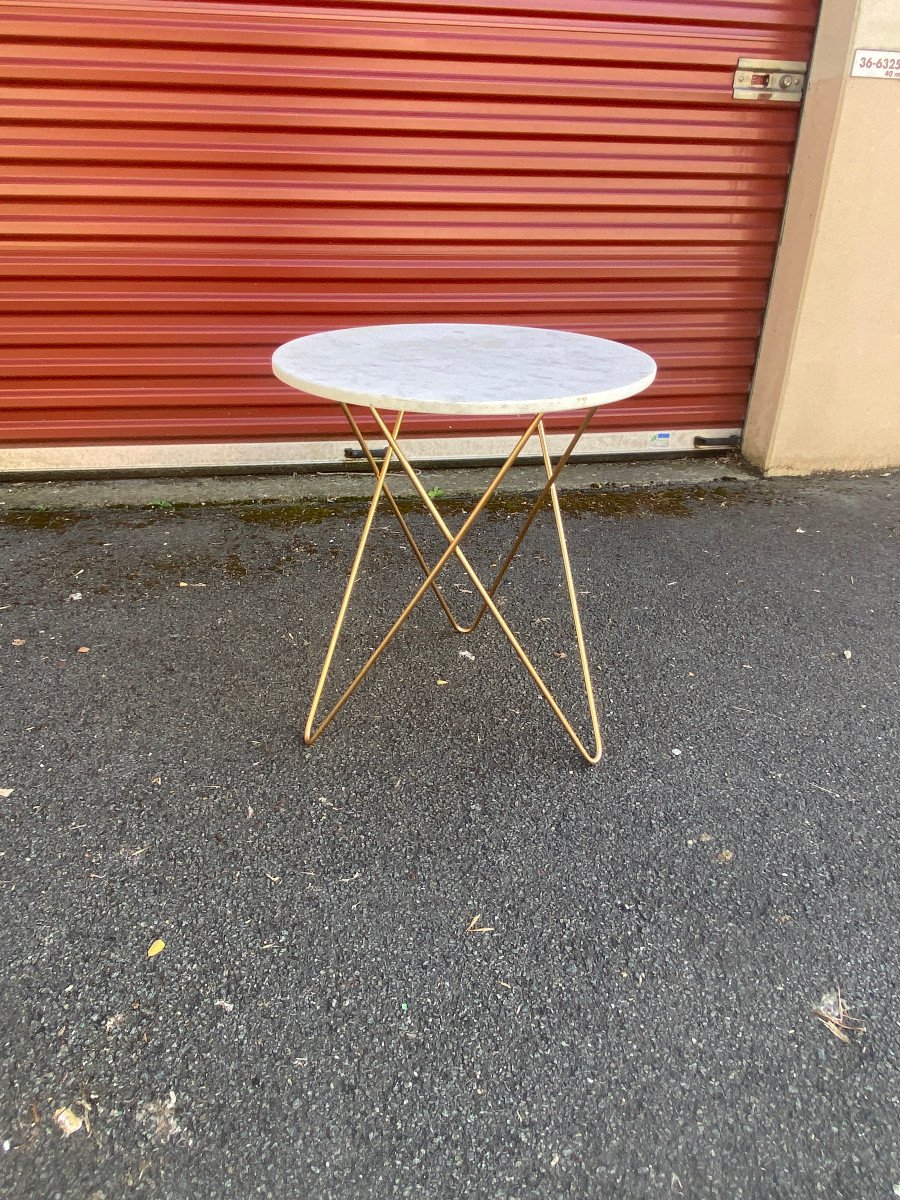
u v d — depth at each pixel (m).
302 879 1.63
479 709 2.22
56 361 3.56
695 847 1.75
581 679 2.38
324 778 1.93
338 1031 1.34
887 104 3.44
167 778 1.91
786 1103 1.26
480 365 1.84
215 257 3.51
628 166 3.67
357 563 1.97
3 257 3.35
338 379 1.66
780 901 1.62
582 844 1.75
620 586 2.99
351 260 3.63
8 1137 1.17
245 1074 1.27
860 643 2.63
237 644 2.52
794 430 4.07
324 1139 1.18
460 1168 1.15
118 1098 1.23
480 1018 1.37
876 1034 1.37
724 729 2.16
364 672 2.04
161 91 3.21
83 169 3.27
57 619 2.64
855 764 2.04
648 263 3.88
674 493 3.93
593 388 1.61
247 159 3.36
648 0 3.39
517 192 3.63
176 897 1.58
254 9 3.15
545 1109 1.23
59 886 1.60
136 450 3.81
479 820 1.80
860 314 3.86
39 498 3.63
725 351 4.15
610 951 1.50
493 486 1.86
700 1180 1.15
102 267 3.44
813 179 3.61
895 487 4.05
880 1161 1.18
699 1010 1.40
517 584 2.98
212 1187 1.12
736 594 2.95
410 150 3.48
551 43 3.39
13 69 3.08
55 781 1.89
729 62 3.55
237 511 3.57
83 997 1.38
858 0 3.24
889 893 1.65
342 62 3.28
